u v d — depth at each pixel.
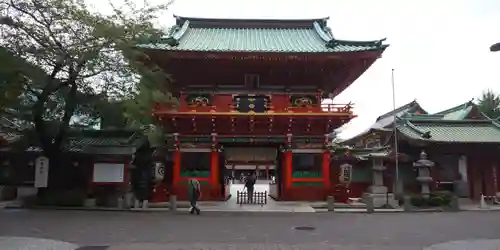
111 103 30.47
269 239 16.11
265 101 32.69
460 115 45.84
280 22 39.31
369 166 35.94
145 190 31.66
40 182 28.31
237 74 32.62
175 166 31.56
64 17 26.98
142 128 33.53
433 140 34.91
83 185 30.78
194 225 19.97
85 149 30.52
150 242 15.24
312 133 32.28
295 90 33.25
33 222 20.33
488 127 38.50
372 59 30.27
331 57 29.77
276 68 31.88
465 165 36.19
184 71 32.06
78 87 29.48
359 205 29.14
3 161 33.59
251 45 33.25
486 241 15.30
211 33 37.34
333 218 23.28
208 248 14.07
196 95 32.78
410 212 27.20
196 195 25.19
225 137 32.16
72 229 18.23
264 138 32.22
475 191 35.84
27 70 24.61
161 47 29.36
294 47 32.44
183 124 31.80
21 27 25.08
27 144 30.31
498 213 27.03
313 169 32.06
